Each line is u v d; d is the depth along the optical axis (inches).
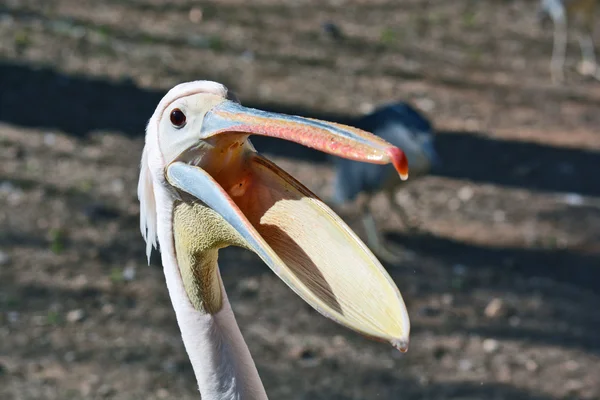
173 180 179.0
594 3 749.3
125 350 387.9
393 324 155.6
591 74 729.6
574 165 593.0
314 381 380.5
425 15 802.8
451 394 378.9
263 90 644.7
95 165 529.7
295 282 155.1
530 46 765.9
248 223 166.6
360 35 751.7
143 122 582.2
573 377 395.2
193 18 745.6
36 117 573.3
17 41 657.0
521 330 428.5
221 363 187.6
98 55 657.0
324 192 530.3
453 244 498.0
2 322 398.0
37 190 498.3
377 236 483.2
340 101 642.8
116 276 437.1
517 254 491.8
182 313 187.9
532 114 660.1
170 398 359.6
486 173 577.6
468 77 705.6
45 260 442.3
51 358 378.6
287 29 748.6
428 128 465.7
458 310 441.4
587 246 502.9
